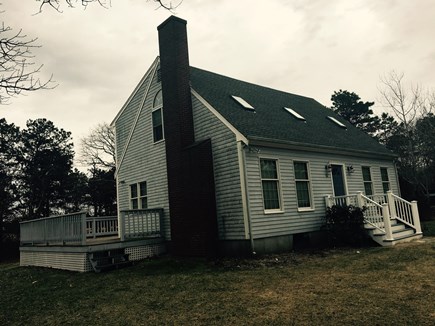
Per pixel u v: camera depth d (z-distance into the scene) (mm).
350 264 8844
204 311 5812
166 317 5707
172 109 13102
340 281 7086
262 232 11281
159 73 14992
